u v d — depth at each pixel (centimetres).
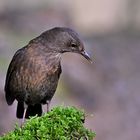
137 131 1847
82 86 1942
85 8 3094
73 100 1864
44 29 2534
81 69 2034
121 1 3097
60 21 2755
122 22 3061
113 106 1942
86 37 2680
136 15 3044
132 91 2039
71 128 791
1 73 1764
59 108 805
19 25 2498
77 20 3016
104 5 3089
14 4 2783
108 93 2000
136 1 3056
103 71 2119
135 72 2175
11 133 786
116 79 2105
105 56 2248
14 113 1645
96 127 1828
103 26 3055
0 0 2767
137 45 2442
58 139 778
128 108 1947
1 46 2070
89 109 1898
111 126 1852
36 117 800
